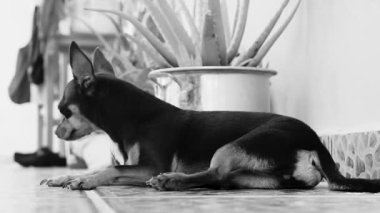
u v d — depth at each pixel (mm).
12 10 7195
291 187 1719
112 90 1972
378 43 1820
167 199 1408
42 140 5758
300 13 2373
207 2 2279
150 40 2445
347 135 1960
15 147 7074
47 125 4938
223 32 2311
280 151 1696
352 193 1565
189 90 2227
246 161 1710
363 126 1915
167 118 1890
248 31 2943
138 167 1815
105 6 4438
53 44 4609
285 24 2324
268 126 1749
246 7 2387
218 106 2195
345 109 2043
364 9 1903
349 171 1950
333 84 2123
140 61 3238
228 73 2193
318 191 1633
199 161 1810
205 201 1354
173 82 2285
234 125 1820
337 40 2088
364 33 1907
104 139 3449
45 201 1440
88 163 3529
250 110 2205
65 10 4383
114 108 1944
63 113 2051
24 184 2143
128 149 1889
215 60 2314
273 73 2273
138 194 1567
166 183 1667
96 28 4434
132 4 4074
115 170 1796
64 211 1217
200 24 2445
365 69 1902
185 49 2373
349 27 2004
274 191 1645
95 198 1458
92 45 4527
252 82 2217
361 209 1199
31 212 1211
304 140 1712
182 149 1833
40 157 4555
